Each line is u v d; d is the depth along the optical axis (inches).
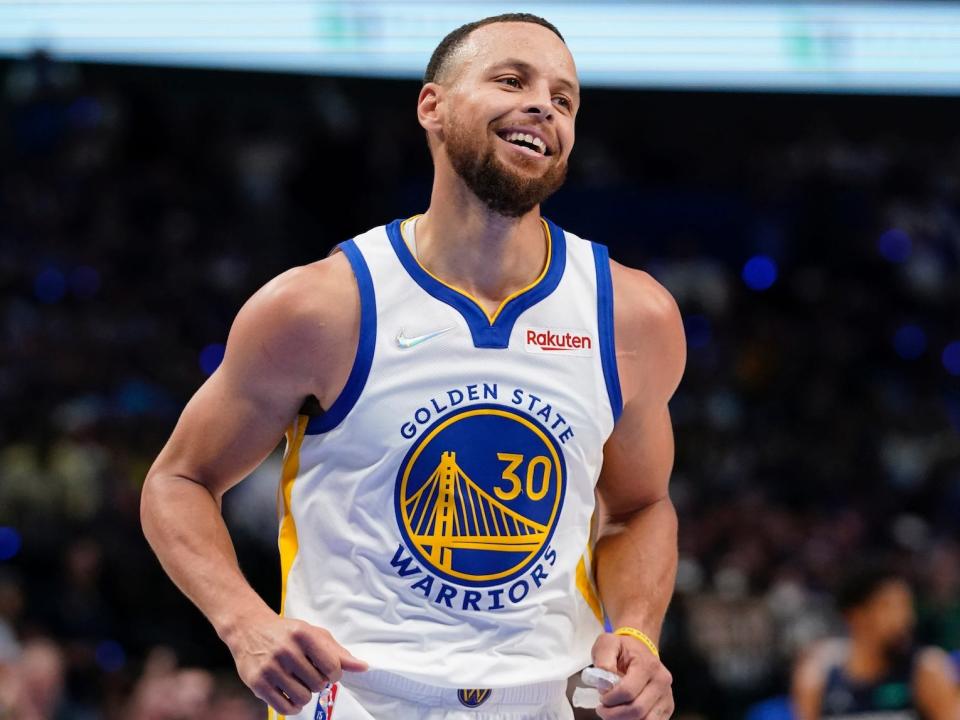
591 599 151.6
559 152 143.6
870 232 854.5
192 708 325.4
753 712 445.1
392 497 137.9
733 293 833.5
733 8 439.5
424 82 153.2
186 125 797.9
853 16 442.6
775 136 873.5
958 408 795.4
